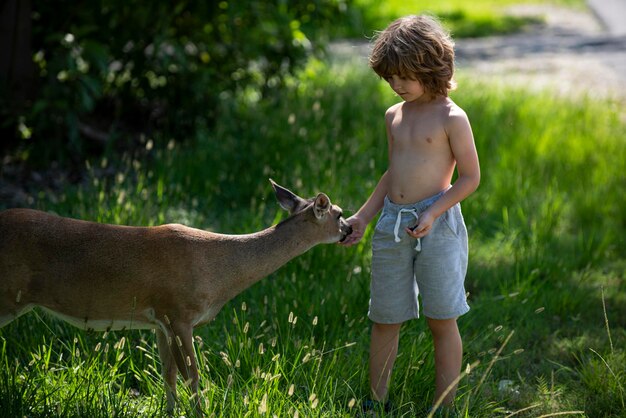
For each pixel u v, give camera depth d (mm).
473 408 5555
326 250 7352
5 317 4980
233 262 5137
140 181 8031
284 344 5949
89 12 10547
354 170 9312
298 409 5082
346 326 6391
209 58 11750
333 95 12305
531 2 32812
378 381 5660
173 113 11156
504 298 7281
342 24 12438
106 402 5031
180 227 5168
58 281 4914
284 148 9938
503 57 20953
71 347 5844
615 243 8875
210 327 6293
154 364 5609
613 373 5930
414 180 5371
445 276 5387
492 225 9266
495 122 11977
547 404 5762
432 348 5984
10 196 9102
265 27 11711
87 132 10734
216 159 9805
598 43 23156
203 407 5113
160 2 10625
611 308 7441
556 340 6836
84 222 5070
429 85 5246
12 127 10375
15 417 4816
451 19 27391
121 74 11281
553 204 9320
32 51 10625
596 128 12070
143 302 5004
